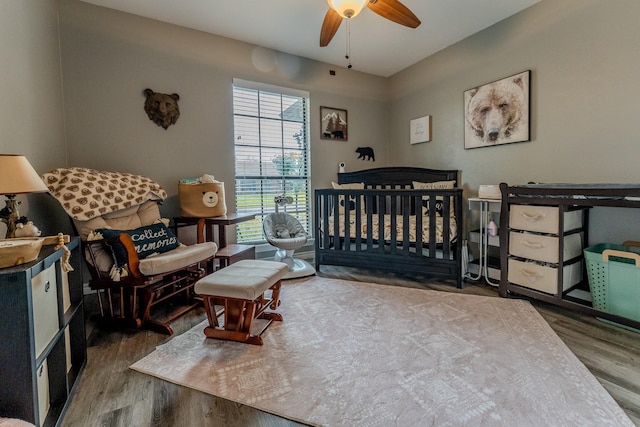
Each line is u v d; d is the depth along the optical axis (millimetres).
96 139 2883
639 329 1894
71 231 2732
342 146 4410
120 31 2941
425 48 3783
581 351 1739
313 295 2707
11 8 1860
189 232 3125
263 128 3859
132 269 2045
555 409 1286
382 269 3248
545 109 2850
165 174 3219
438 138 3959
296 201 4156
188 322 2250
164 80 3168
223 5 2846
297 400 1386
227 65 3498
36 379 1105
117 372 1633
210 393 1451
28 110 2070
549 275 2320
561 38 2701
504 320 2152
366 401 1365
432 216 2949
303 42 3598
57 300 1364
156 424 1269
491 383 1463
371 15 3016
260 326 2104
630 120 2332
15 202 1514
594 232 2545
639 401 1329
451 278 2906
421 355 1723
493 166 3340
